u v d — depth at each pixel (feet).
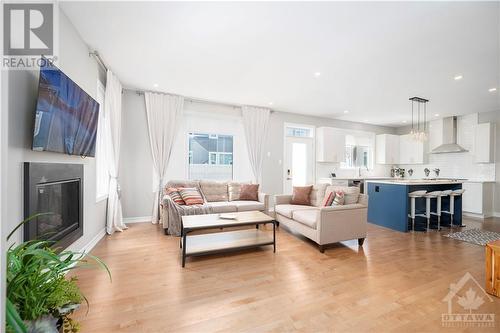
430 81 11.95
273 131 18.56
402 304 5.95
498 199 17.25
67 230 7.15
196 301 5.97
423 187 14.48
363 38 8.11
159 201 13.99
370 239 11.43
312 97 15.01
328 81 12.21
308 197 13.43
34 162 5.47
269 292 6.44
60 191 6.90
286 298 6.15
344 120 21.88
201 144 16.31
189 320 5.23
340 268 8.02
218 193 14.56
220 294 6.31
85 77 8.81
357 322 5.24
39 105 5.36
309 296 6.26
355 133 22.48
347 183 20.08
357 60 9.79
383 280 7.18
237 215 10.34
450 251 9.78
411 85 12.58
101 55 9.70
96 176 10.17
